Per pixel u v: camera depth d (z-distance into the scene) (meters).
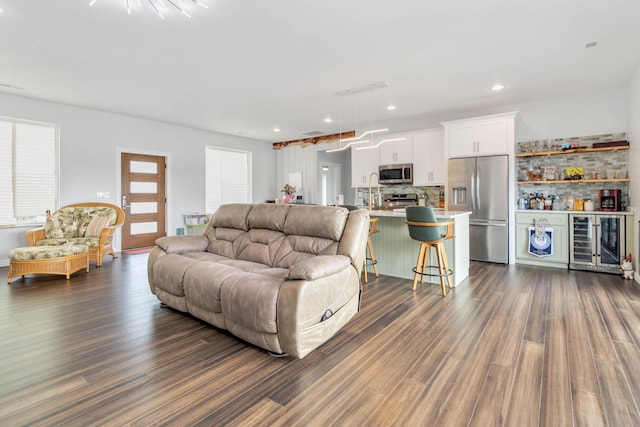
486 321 2.66
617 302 3.08
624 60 3.63
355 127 6.93
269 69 3.81
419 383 1.79
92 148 5.50
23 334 2.44
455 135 5.29
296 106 5.33
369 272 4.39
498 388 1.74
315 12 2.64
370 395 1.69
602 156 4.68
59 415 1.53
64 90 4.50
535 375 1.85
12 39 3.05
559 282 3.81
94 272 4.40
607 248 4.22
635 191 4.04
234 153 7.88
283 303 2.02
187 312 2.76
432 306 3.03
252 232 3.27
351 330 2.51
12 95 4.70
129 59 3.51
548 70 3.91
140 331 2.50
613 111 4.59
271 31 2.94
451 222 3.43
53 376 1.87
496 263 4.91
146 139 6.18
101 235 4.72
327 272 2.18
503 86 4.44
